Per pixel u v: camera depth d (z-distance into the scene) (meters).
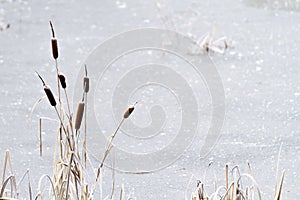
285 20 10.12
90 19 10.59
